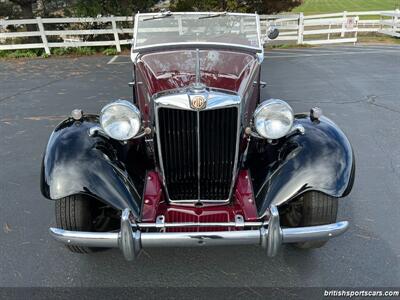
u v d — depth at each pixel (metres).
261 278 2.92
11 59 12.81
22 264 3.07
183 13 4.06
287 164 2.87
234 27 4.10
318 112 3.17
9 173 4.55
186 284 2.87
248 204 2.92
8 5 17.12
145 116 3.27
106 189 2.71
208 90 2.77
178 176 2.89
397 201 3.90
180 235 2.47
